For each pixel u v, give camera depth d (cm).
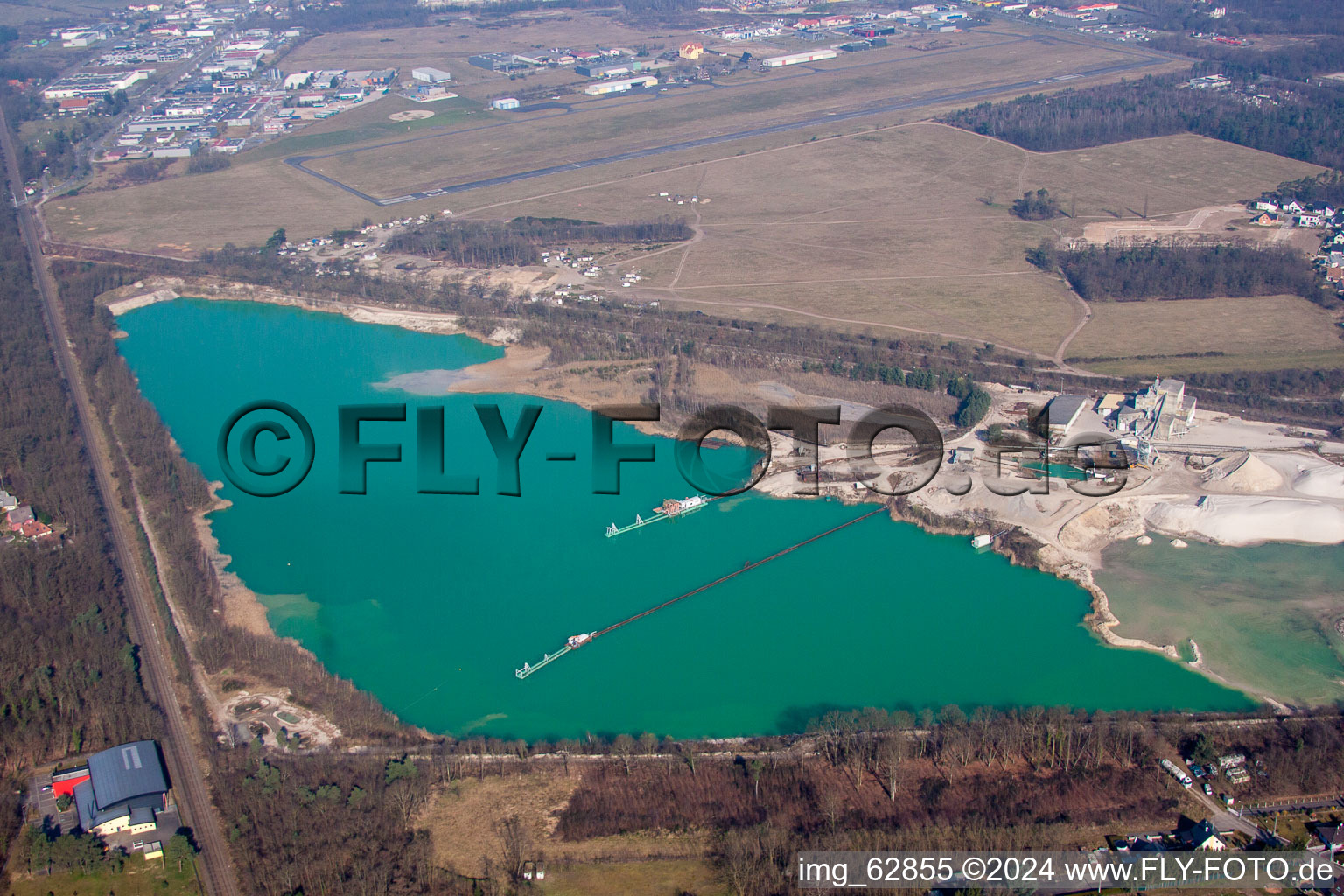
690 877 19538
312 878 19338
